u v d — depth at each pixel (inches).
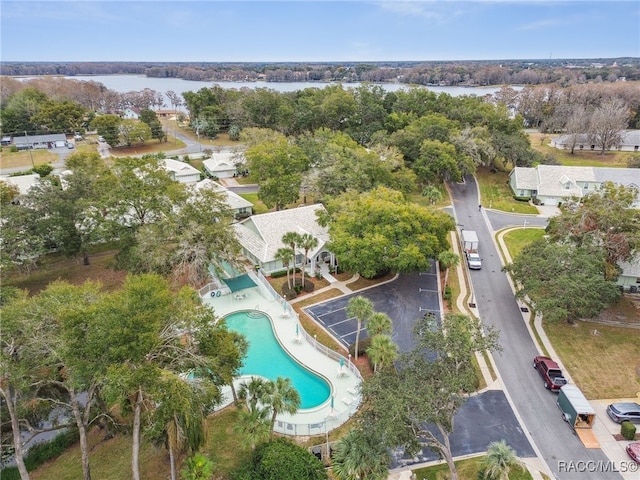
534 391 1380.4
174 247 1851.6
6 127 5054.1
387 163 2928.2
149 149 4680.1
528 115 6235.2
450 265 2014.0
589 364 1489.9
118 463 1124.5
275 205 2997.0
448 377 967.6
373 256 1838.1
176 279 1866.4
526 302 1803.6
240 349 1184.8
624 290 1923.0
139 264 1843.0
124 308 859.4
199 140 5167.3
